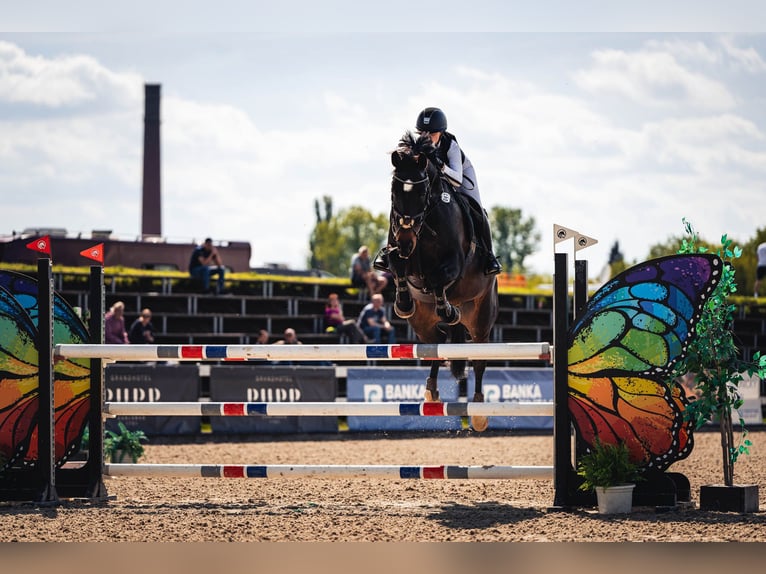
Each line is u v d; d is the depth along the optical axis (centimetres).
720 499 913
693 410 909
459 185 1018
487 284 1081
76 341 1037
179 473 1008
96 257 1038
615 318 931
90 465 1020
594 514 898
